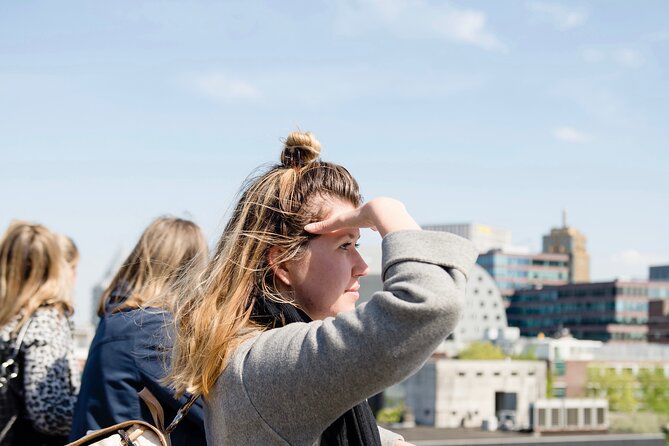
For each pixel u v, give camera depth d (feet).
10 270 13.23
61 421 13.02
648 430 241.14
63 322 13.55
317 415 5.90
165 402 8.81
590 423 219.61
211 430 6.58
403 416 209.87
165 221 12.51
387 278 6.00
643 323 476.54
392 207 6.40
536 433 209.36
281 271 6.90
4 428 12.83
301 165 7.23
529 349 255.50
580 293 499.92
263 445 6.07
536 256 579.48
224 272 6.82
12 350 12.93
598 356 264.11
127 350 10.49
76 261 15.72
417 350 5.60
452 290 5.68
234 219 7.23
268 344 6.24
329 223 6.69
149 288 12.00
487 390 216.13
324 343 5.85
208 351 6.46
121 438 6.86
